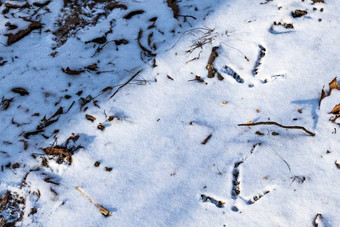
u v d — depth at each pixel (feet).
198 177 3.44
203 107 3.67
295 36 3.87
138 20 4.17
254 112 3.61
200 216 3.34
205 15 4.10
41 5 4.32
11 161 3.57
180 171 3.47
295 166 3.40
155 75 3.84
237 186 3.40
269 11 4.01
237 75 3.78
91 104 3.76
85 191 3.46
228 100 3.68
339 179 3.33
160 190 3.43
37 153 3.59
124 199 3.42
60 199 3.45
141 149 3.57
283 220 3.27
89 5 4.31
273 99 3.64
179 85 3.78
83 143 3.61
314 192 3.32
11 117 3.75
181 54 3.91
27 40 4.14
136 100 3.74
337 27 3.86
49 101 3.81
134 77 3.85
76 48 4.07
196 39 3.97
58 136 3.64
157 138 3.59
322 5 3.99
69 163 3.56
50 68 3.96
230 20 4.03
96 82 3.88
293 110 3.58
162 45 3.99
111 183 3.47
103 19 4.23
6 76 3.94
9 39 4.13
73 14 4.26
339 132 3.46
